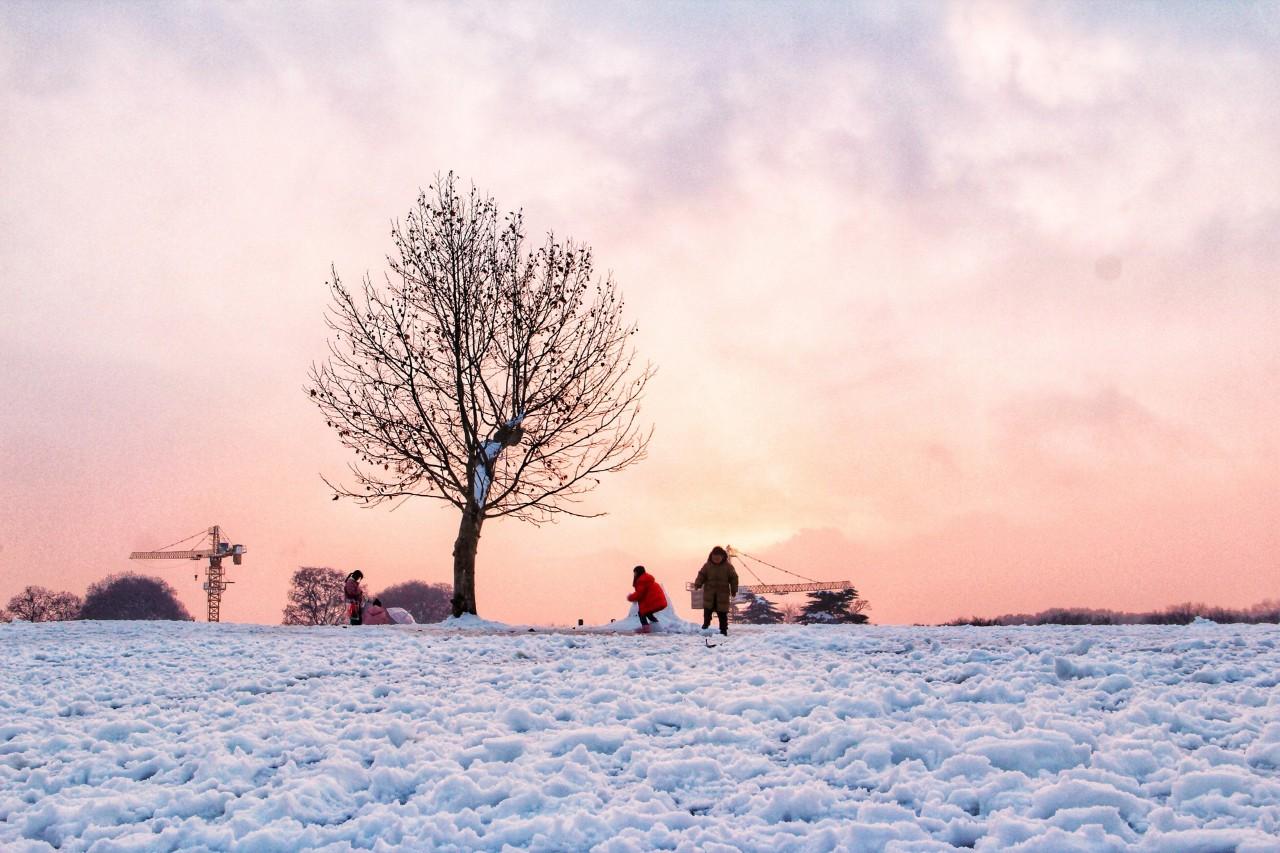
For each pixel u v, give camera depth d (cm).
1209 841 446
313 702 888
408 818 543
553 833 511
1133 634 1380
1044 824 482
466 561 2530
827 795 552
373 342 2661
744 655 1097
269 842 522
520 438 2641
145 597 10056
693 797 572
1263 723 643
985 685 771
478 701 832
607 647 1341
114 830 555
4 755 714
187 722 809
